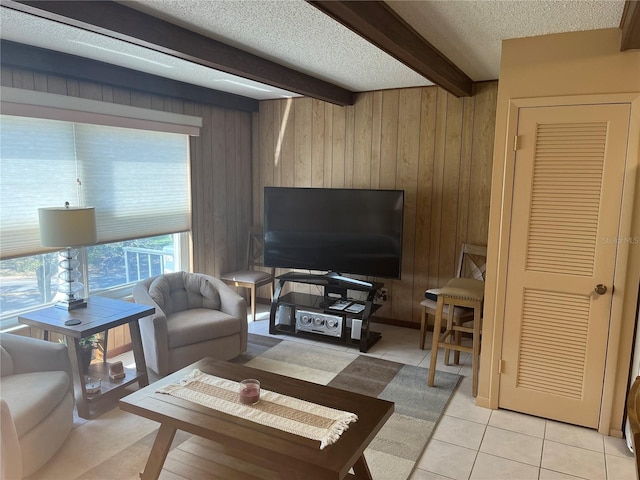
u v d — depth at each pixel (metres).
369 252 4.33
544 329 2.90
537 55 2.74
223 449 2.50
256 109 5.23
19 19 2.50
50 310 3.14
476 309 3.21
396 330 4.67
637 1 1.92
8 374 2.66
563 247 2.79
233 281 4.89
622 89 2.57
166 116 4.09
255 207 5.45
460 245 4.39
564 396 2.90
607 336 2.74
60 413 2.56
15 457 2.06
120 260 4.05
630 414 1.24
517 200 2.88
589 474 2.43
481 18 2.50
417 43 2.78
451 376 3.61
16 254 3.17
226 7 2.38
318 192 4.47
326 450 1.83
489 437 2.77
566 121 2.70
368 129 4.67
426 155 4.44
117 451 2.58
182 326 3.48
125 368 3.35
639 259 2.63
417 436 2.77
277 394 2.28
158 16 2.52
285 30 2.74
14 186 3.13
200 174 4.66
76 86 3.42
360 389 3.38
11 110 2.93
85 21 2.19
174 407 2.14
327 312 4.28
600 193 2.67
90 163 3.60
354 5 2.04
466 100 4.21
